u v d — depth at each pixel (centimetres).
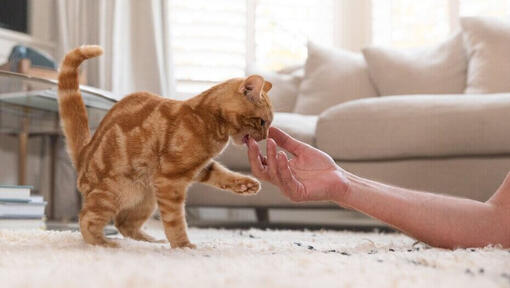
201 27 426
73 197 368
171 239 127
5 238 141
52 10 408
